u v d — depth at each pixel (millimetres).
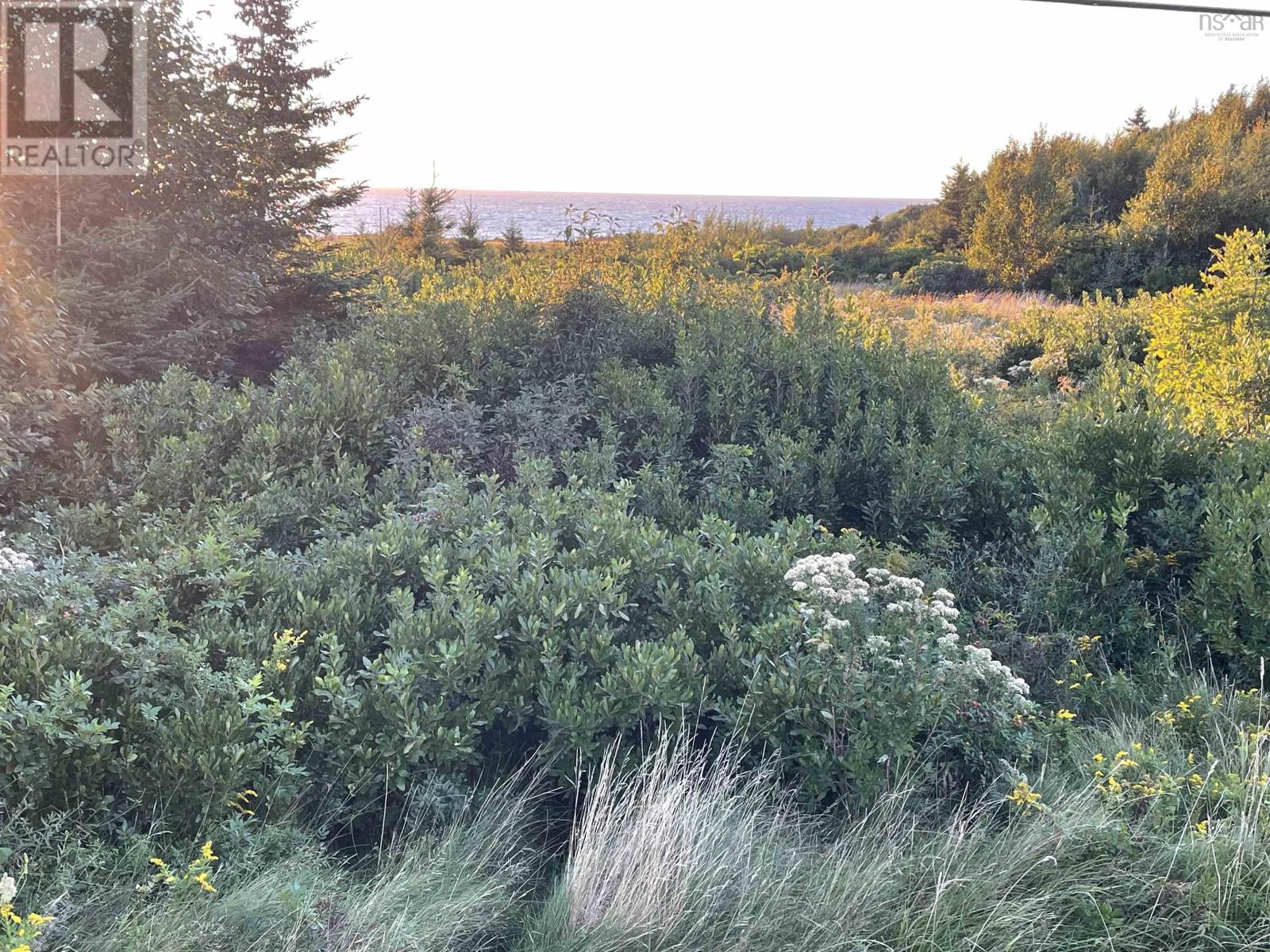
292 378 7004
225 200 9125
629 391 6957
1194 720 3773
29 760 2600
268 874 2607
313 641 3592
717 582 3971
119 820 2742
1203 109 38906
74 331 6812
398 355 7668
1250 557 4520
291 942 2361
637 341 8273
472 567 4082
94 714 2918
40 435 5836
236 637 3369
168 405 6281
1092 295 26875
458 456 6098
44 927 2225
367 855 2996
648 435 6684
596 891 2748
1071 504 5434
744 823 2947
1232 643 4414
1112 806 3027
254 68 10805
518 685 3414
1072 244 29125
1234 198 27031
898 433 6988
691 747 3383
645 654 3369
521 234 23828
